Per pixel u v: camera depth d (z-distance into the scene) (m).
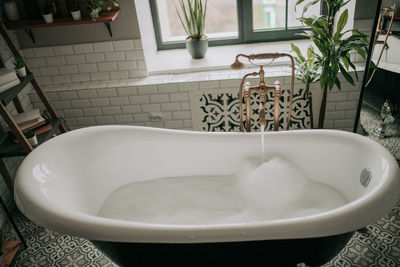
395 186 1.76
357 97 2.97
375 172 1.94
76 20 2.67
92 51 2.99
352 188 2.19
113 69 3.06
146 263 1.86
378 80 2.63
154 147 2.47
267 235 1.58
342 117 3.07
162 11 3.47
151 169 2.53
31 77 2.63
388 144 2.76
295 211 2.21
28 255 2.39
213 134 2.41
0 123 2.65
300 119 3.11
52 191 2.02
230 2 5.93
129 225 1.63
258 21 3.42
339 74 2.88
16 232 2.40
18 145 2.55
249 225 1.60
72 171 2.26
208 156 2.46
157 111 3.09
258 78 2.89
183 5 3.04
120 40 2.94
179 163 2.50
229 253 1.76
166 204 2.38
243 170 2.40
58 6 2.75
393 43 2.51
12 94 2.38
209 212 2.30
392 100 2.66
